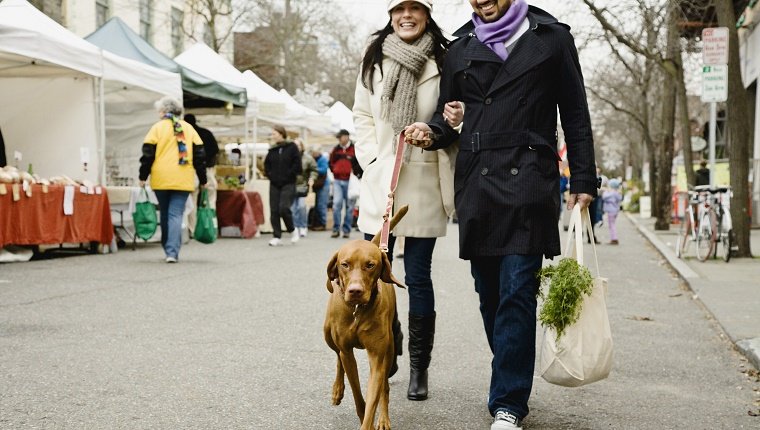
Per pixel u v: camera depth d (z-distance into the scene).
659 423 4.12
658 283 10.08
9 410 4.09
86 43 11.89
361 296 3.32
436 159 4.38
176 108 10.79
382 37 4.45
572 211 3.86
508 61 3.82
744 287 9.06
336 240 16.22
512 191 3.76
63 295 7.79
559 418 4.18
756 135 21.91
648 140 29.08
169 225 10.86
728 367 5.45
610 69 29.19
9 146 12.60
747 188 12.48
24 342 5.67
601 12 14.55
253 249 13.55
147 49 14.91
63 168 12.53
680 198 23.88
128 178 13.90
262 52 44.47
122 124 14.80
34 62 11.48
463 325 6.76
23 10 11.77
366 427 3.42
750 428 4.06
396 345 4.41
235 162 20.34
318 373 4.98
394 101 4.33
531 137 3.79
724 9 12.23
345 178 17.02
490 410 3.85
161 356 5.34
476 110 3.91
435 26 4.45
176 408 4.19
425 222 4.32
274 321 6.69
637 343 6.26
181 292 8.20
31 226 10.52
